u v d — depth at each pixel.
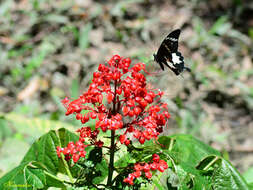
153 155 3.22
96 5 11.58
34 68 9.23
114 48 9.78
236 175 3.37
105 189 3.38
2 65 9.36
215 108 8.47
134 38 10.12
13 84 8.95
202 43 10.01
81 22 10.82
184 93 8.36
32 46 10.04
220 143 7.57
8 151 5.58
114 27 10.64
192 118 7.84
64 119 7.39
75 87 7.94
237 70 9.50
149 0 12.01
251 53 9.97
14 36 10.31
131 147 3.31
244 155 7.37
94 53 9.70
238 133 7.89
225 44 10.27
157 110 3.21
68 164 3.75
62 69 9.33
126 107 3.04
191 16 11.30
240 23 11.11
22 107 8.22
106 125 3.01
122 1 11.88
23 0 11.84
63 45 10.00
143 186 3.75
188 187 3.27
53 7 11.38
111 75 3.07
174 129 7.62
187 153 4.17
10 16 11.09
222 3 11.92
